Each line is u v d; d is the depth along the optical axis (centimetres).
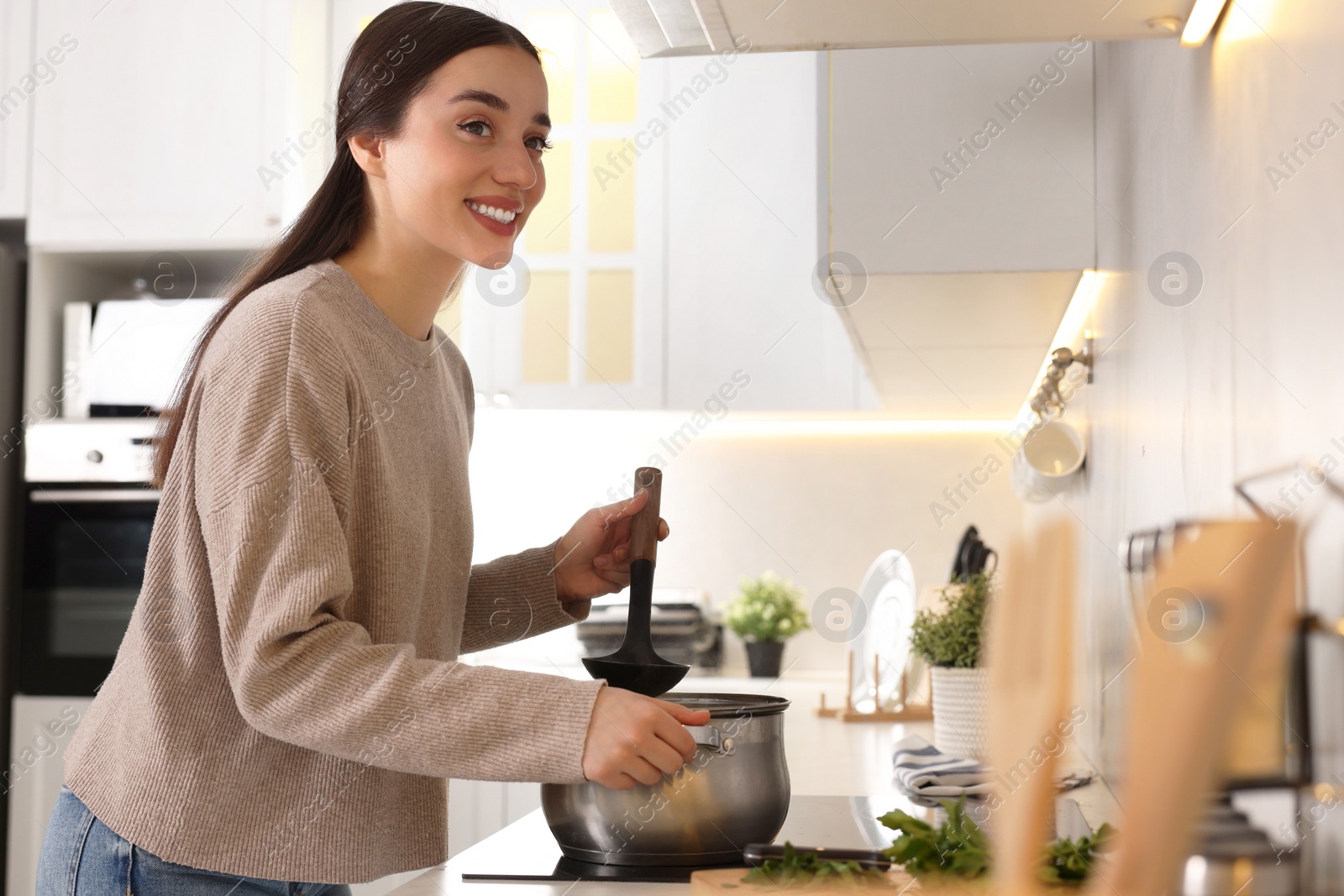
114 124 238
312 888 92
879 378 229
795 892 70
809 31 110
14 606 233
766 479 291
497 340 262
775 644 272
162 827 81
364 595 86
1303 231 63
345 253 96
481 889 82
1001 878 29
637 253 262
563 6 264
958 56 149
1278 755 56
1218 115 86
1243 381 77
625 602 276
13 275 239
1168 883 25
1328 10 58
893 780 135
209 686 83
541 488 292
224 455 79
